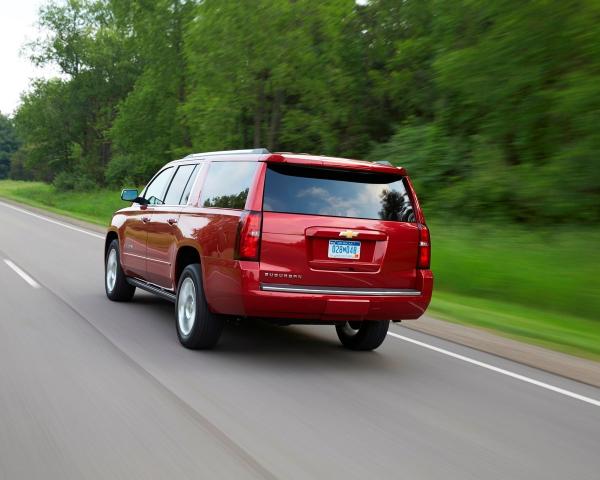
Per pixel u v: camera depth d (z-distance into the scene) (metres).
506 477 3.83
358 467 3.83
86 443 4.00
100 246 17.58
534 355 7.38
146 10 42.56
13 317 7.92
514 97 18.17
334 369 6.33
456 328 8.82
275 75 29.48
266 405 4.98
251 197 6.15
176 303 7.05
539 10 16.05
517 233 16.17
